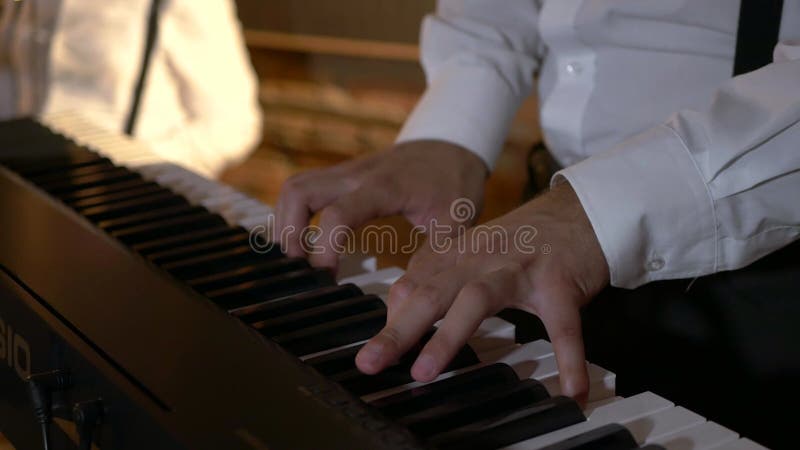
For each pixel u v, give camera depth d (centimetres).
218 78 264
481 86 150
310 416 103
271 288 121
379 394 109
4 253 126
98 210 136
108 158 150
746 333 132
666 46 141
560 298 115
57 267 123
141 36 252
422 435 104
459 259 117
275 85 414
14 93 253
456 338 110
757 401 132
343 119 400
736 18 138
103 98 253
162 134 260
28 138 158
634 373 136
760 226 122
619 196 119
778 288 130
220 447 101
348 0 384
